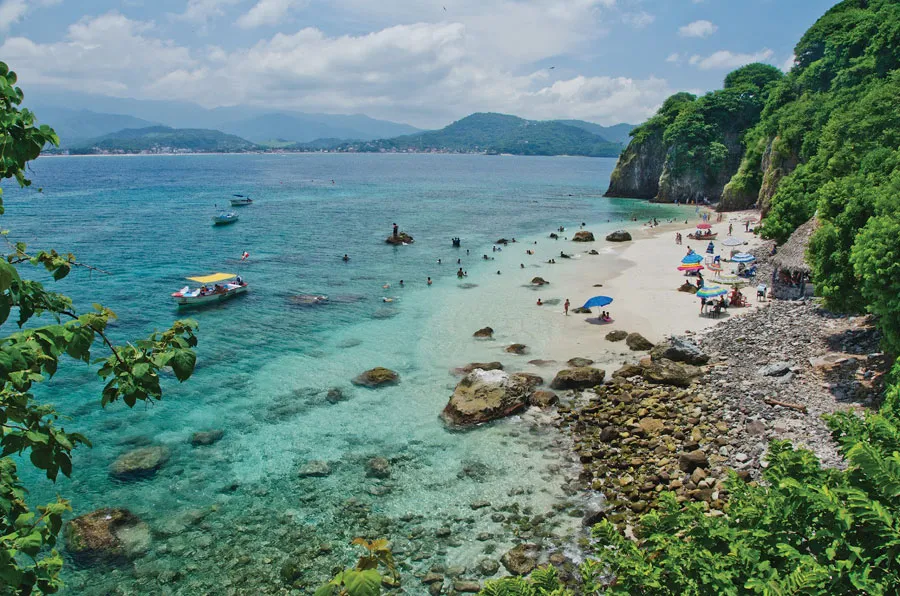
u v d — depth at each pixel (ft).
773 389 98.07
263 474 84.89
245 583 64.80
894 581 29.86
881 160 148.56
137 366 22.22
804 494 34.09
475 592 62.44
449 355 130.11
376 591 18.83
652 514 43.39
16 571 19.79
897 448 37.40
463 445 92.22
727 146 457.68
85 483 82.53
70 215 337.52
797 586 30.50
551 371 119.65
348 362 126.31
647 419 94.68
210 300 169.89
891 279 78.07
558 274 204.54
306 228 311.06
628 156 513.86
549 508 76.07
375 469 85.76
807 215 175.63
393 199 479.41
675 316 150.20
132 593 63.41
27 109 21.67
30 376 21.63
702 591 35.24
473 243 271.28
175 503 78.38
